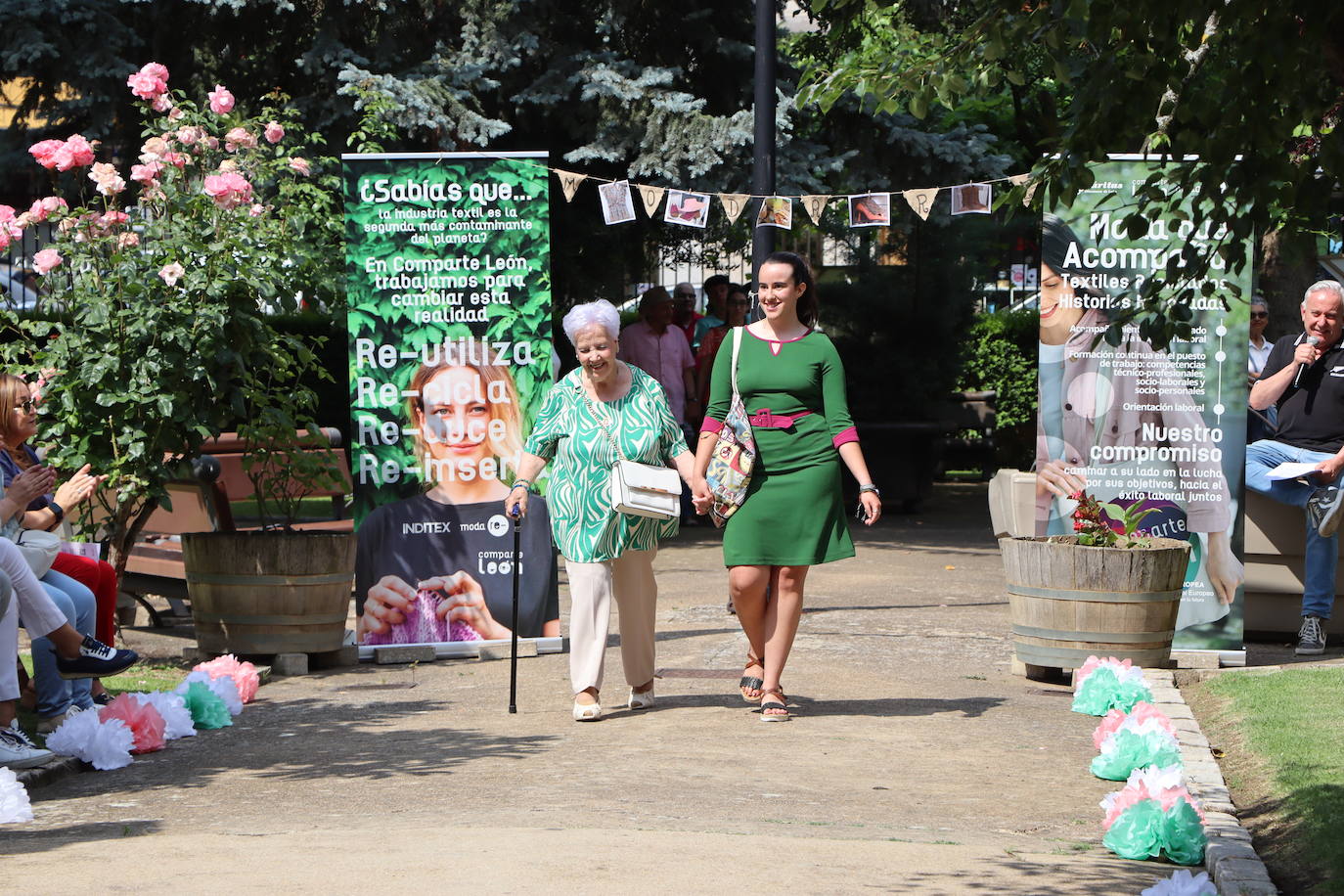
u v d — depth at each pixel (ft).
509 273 29.27
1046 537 27.84
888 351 55.77
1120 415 27.55
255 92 49.29
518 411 29.48
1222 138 14.78
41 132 48.57
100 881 13.82
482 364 29.40
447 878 13.91
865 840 16.37
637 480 22.71
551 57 47.75
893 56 16.66
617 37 49.11
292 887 13.53
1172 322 16.98
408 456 29.40
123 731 20.62
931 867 15.20
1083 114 15.28
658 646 30.09
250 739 22.40
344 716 24.02
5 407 22.65
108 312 26.45
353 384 29.17
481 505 29.60
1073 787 19.63
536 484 29.86
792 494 22.93
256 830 16.57
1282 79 14.10
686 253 59.31
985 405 66.03
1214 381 27.40
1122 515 27.61
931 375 55.62
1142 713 21.70
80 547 23.73
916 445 55.21
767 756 20.84
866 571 40.96
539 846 15.31
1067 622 26.30
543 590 29.84
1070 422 27.68
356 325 29.14
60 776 19.77
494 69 47.26
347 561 28.45
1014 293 70.38
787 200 33.68
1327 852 15.79
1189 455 27.48
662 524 23.53
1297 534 30.94
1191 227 26.89
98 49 45.88
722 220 53.78
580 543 23.13
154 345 26.81
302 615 27.86
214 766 20.54
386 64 47.14
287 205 31.35
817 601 35.94
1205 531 27.48
